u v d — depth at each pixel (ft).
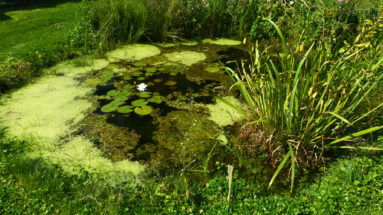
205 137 10.32
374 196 7.64
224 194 8.03
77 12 19.57
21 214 7.32
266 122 9.30
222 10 19.65
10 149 9.45
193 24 19.65
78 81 13.76
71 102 12.11
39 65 14.75
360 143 9.55
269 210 7.52
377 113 10.67
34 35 17.61
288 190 8.28
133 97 12.54
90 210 7.42
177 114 11.49
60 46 16.39
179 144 10.02
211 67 15.49
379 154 9.05
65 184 8.25
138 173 8.82
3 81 12.84
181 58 16.53
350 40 14.24
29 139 10.02
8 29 18.48
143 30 18.22
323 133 9.04
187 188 8.11
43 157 9.27
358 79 8.71
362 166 8.55
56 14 21.40
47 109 11.62
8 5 24.25
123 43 18.08
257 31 19.22
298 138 9.01
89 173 8.71
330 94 9.05
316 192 8.05
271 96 9.04
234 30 20.07
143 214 7.36
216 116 11.42
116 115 11.34
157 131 10.58
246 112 11.38
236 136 10.37
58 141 10.00
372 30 11.20
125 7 17.88
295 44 12.39
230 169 7.79
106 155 9.50
